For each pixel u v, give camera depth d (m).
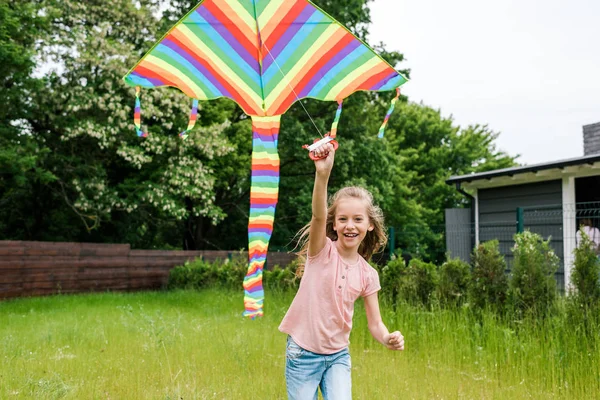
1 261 12.03
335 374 2.93
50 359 5.54
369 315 3.14
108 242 20.17
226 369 5.35
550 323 6.01
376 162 22.17
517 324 6.44
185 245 23.14
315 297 2.95
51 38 14.91
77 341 6.63
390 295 8.23
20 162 13.02
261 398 4.35
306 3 3.69
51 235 19.36
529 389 4.89
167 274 16.39
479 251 7.23
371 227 3.18
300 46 3.92
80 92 15.11
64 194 16.69
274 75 4.07
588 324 5.80
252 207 4.37
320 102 21.02
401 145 39.62
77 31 15.55
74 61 15.20
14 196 18.52
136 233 21.03
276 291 11.46
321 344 2.95
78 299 11.92
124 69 15.36
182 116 16.58
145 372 5.09
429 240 19.38
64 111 15.65
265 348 6.32
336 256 2.99
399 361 5.82
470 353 5.93
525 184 12.23
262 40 3.89
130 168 17.86
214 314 9.76
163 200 16.33
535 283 6.72
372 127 26.11
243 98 4.20
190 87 4.09
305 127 20.80
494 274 7.04
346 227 2.98
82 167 16.47
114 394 4.43
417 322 6.89
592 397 4.68
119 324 7.99
